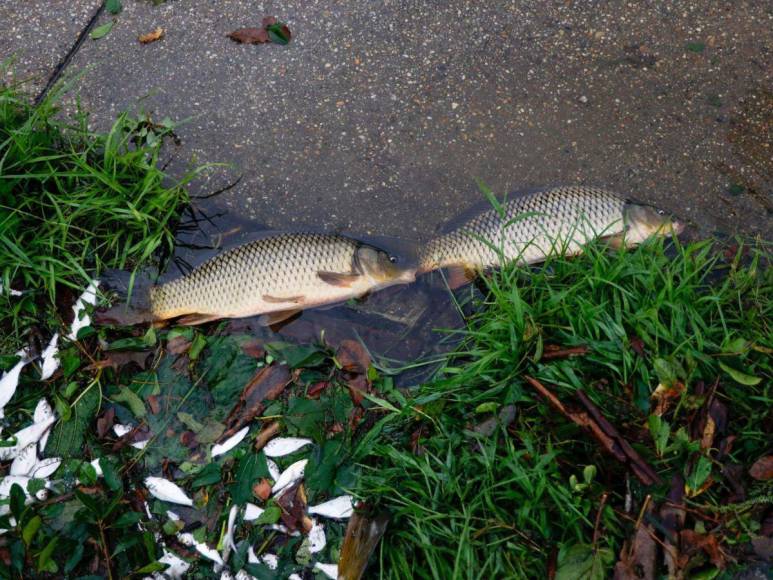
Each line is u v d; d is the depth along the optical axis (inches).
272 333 114.2
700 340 101.1
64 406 107.1
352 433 105.7
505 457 97.8
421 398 103.2
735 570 91.7
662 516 89.3
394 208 123.1
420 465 99.2
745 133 125.5
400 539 97.0
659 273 107.6
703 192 121.6
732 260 115.9
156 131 129.5
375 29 137.3
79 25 138.1
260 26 137.9
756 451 95.7
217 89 133.7
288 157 127.7
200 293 110.9
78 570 99.2
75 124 130.0
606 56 133.0
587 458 96.5
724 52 131.8
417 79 133.0
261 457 104.0
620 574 87.0
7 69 133.6
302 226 122.5
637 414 97.4
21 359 110.6
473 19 137.0
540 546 92.1
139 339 112.1
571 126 128.1
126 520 99.0
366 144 128.3
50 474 104.9
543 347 104.0
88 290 113.8
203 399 109.9
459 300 115.1
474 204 123.0
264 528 101.7
